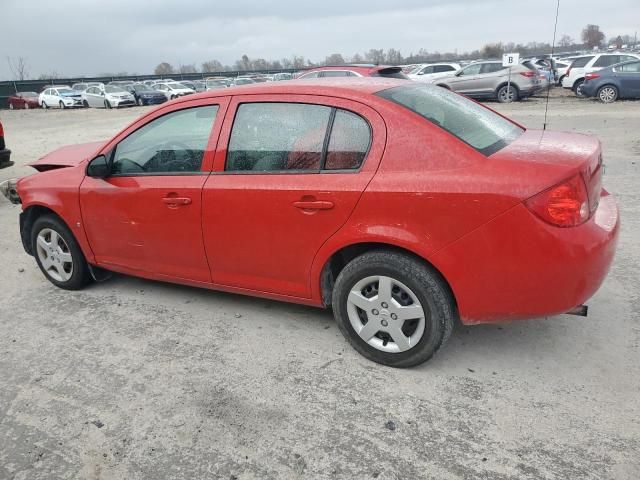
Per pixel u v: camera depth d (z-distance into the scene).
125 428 2.83
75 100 34.38
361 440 2.64
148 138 3.88
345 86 3.28
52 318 4.16
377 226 2.96
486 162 2.80
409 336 3.12
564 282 2.70
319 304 3.45
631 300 3.88
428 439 2.62
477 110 3.62
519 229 2.66
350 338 3.32
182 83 35.97
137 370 3.37
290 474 2.46
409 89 3.44
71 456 2.66
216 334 3.76
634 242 4.98
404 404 2.89
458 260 2.81
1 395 3.18
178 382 3.21
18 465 2.62
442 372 3.15
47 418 2.95
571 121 13.74
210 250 3.68
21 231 4.80
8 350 3.70
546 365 3.16
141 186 3.84
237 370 3.30
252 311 4.07
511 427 2.66
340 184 3.06
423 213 2.84
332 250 3.16
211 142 3.57
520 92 19.44
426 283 2.93
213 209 3.53
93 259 4.38
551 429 2.63
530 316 2.84
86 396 3.13
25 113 32.47
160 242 3.89
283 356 3.43
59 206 4.33
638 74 17.83
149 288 4.63
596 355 3.23
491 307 2.86
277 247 3.38
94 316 4.14
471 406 2.84
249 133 3.45
